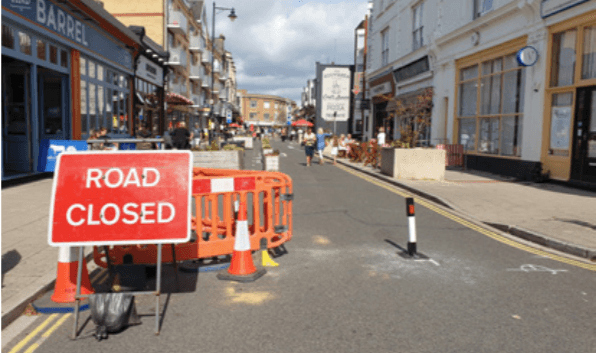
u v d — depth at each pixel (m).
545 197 10.53
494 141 16.44
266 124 125.31
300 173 16.83
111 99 17.50
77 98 13.84
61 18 12.47
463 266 5.59
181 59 37.06
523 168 14.02
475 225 8.00
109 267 4.83
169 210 3.99
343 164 21.98
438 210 9.42
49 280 4.62
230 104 73.56
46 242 6.08
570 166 12.26
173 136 19.42
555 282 5.02
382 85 29.75
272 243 5.86
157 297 3.80
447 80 20.23
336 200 10.54
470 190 11.65
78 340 3.56
